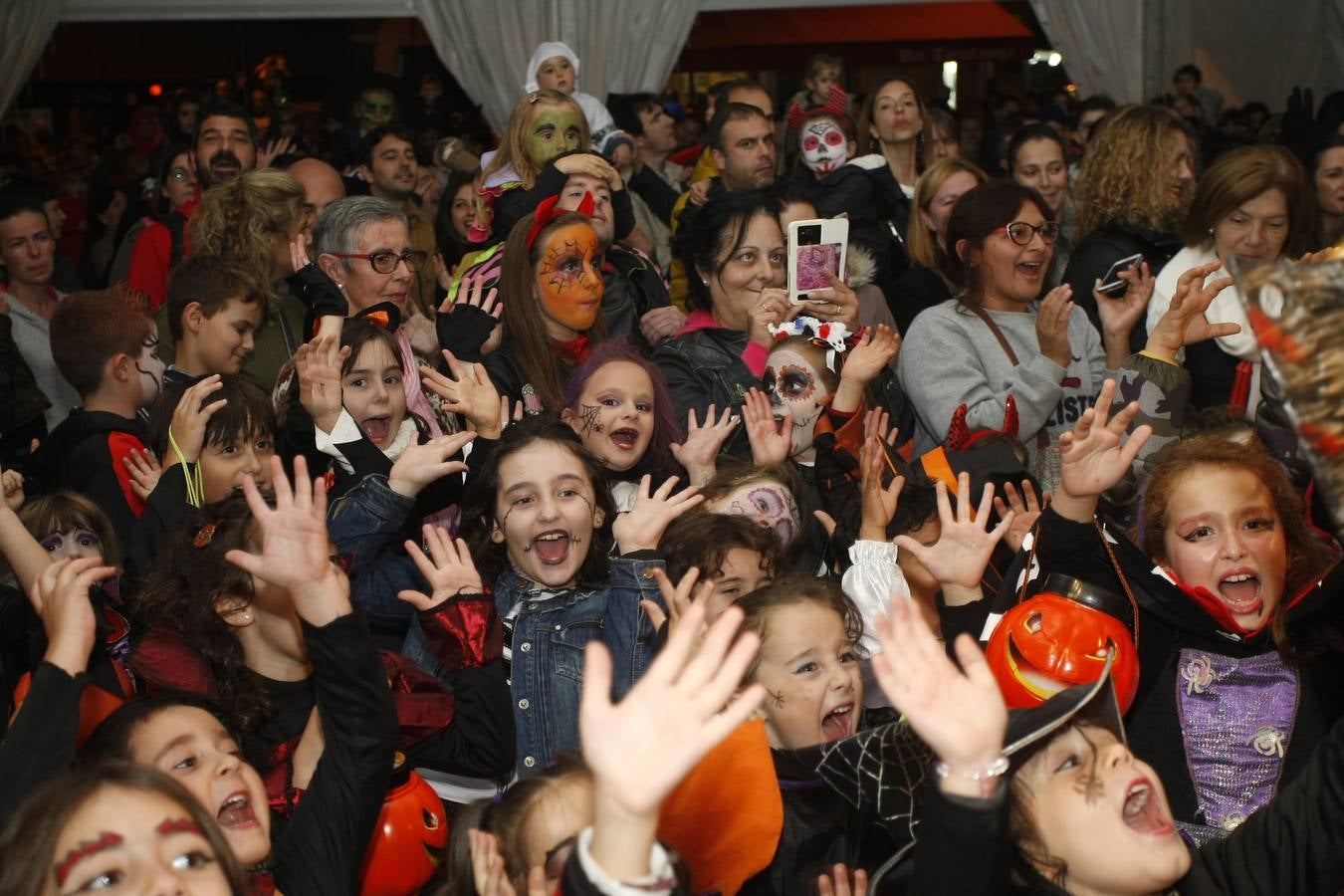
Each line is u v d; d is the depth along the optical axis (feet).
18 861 5.71
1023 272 13.58
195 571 8.46
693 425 11.89
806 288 13.61
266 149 21.50
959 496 9.02
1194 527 8.61
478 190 17.11
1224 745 8.54
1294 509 8.97
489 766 8.55
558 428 10.00
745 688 8.16
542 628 9.55
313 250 14.21
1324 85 35.96
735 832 7.45
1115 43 34.19
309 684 8.43
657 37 32.58
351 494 10.02
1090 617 7.81
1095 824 6.46
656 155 25.49
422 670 8.73
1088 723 6.79
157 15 32.30
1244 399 13.57
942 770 5.63
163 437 11.47
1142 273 13.15
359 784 7.33
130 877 5.66
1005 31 38.63
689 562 9.52
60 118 41.52
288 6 32.35
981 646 8.57
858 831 8.00
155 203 21.71
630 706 4.90
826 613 8.39
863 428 12.20
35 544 8.40
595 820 4.96
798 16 38.09
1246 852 7.13
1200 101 33.88
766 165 17.89
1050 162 18.51
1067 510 8.53
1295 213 13.70
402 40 39.01
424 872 8.18
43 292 18.69
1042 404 13.23
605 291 15.19
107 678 8.56
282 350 14.38
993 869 5.53
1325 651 8.59
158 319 14.92
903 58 38.40
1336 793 6.91
